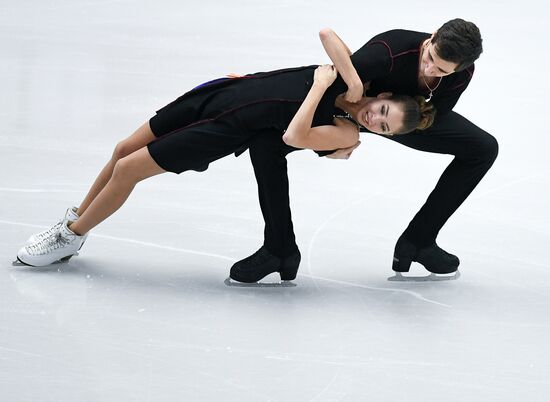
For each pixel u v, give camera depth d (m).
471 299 12.72
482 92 22.86
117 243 13.90
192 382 9.96
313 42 26.53
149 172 12.32
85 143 18.06
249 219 15.12
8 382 9.74
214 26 28.16
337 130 11.76
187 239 14.19
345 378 10.26
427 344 11.26
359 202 16.28
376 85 11.82
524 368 10.75
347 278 13.26
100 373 10.03
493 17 30.78
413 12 30.92
